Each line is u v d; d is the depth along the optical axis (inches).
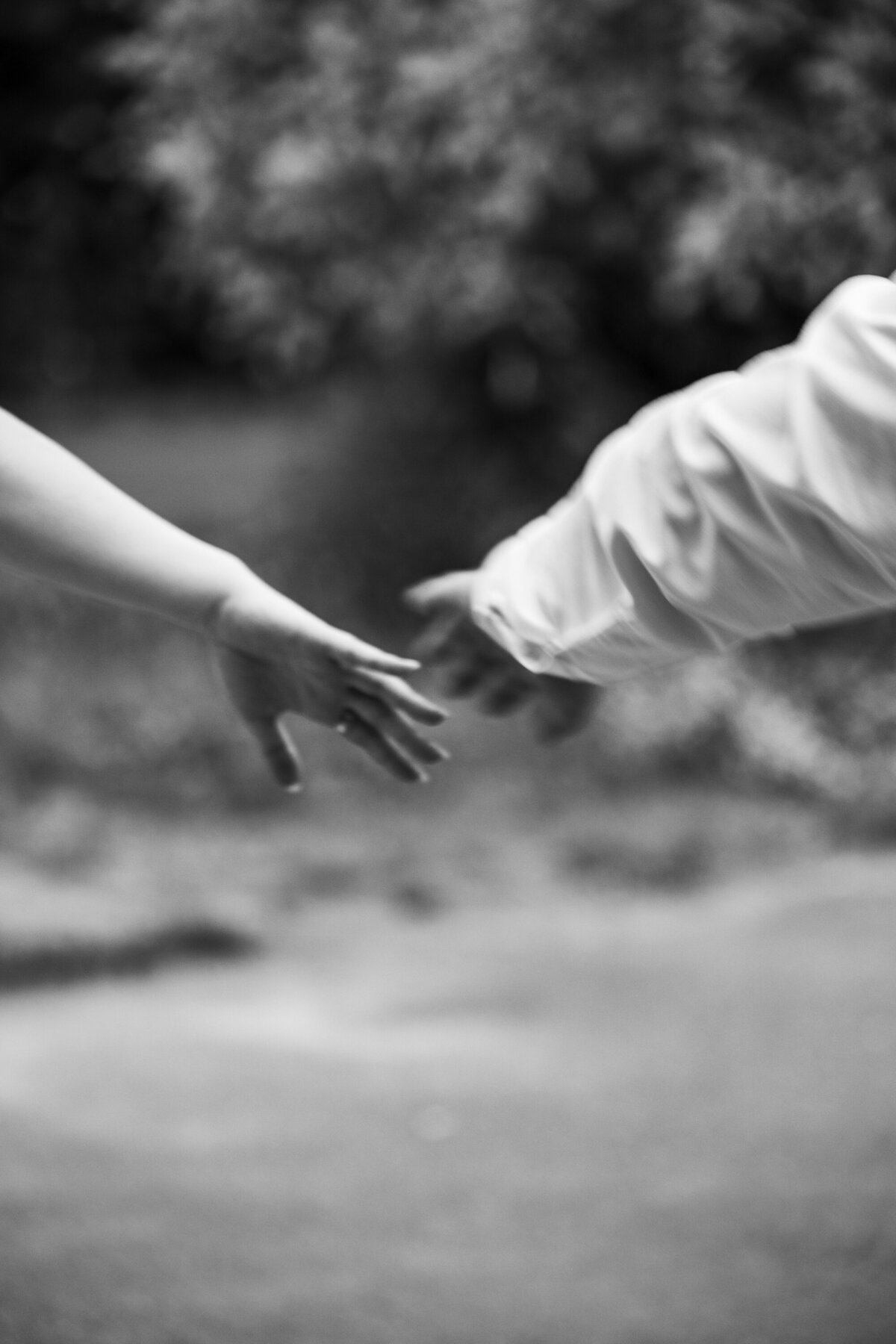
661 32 349.1
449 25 364.5
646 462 87.1
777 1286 168.2
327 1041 246.5
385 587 468.1
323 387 567.8
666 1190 191.9
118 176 622.2
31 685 431.5
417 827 364.8
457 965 281.7
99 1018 256.5
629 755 389.7
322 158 372.5
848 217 324.2
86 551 99.2
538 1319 162.7
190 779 387.5
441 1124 213.5
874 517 76.2
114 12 511.5
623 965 277.7
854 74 302.8
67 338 775.7
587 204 420.8
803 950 280.4
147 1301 166.7
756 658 399.5
